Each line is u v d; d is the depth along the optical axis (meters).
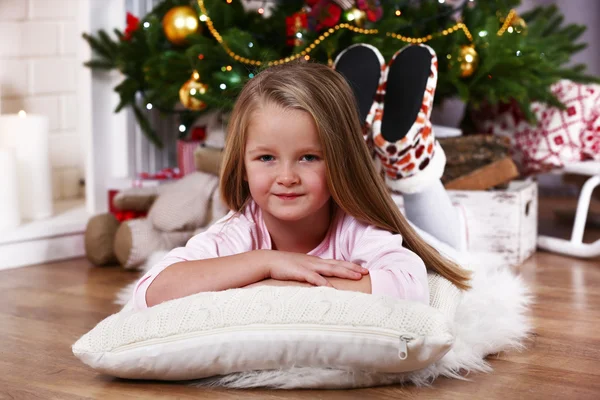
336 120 1.35
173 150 2.96
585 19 3.66
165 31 2.53
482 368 1.34
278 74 1.37
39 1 2.74
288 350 1.22
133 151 2.76
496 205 2.37
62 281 2.14
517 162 2.78
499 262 2.02
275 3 2.80
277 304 1.23
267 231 1.48
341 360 1.21
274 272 1.34
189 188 2.30
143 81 2.63
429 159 1.87
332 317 1.20
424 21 2.47
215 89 2.41
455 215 2.00
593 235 2.82
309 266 1.34
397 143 1.83
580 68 2.82
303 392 1.24
